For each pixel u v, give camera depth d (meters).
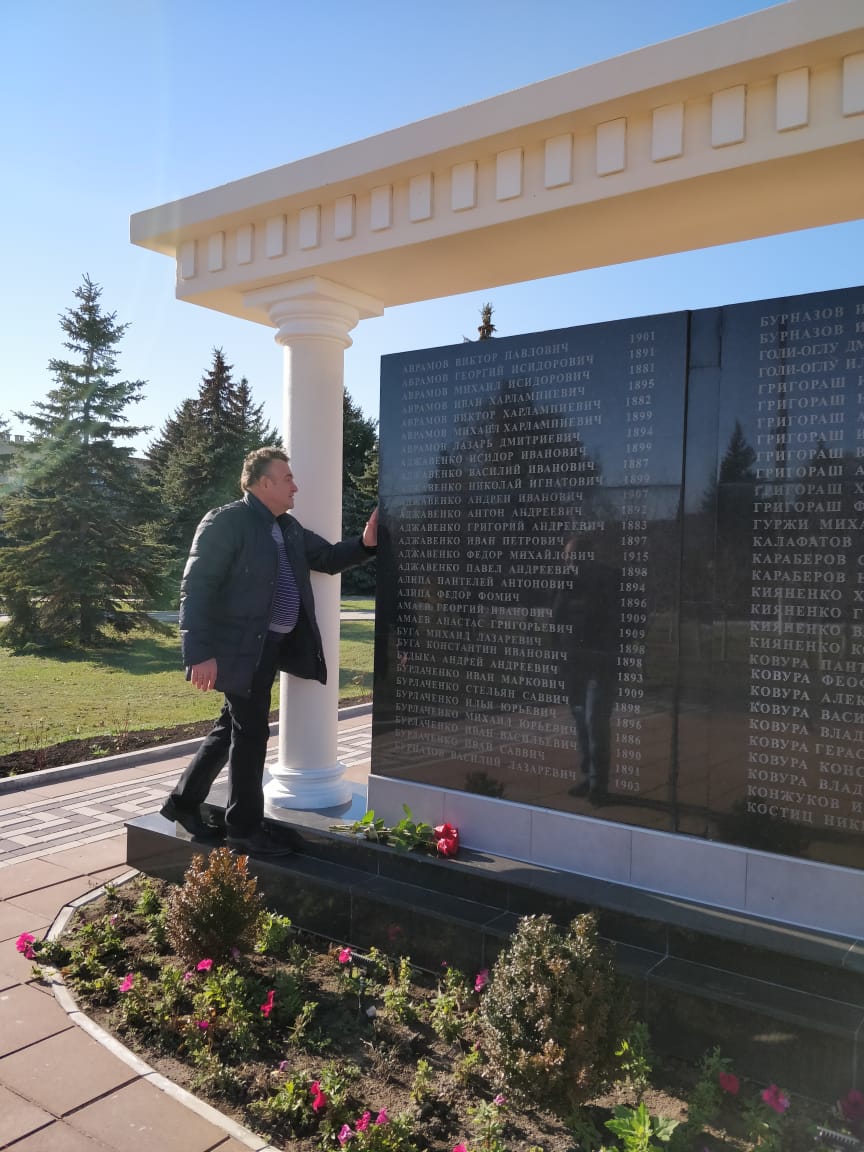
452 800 4.38
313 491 5.09
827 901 3.34
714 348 3.62
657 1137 2.57
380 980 3.76
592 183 3.79
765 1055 2.96
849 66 3.18
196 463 32.88
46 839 5.68
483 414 4.28
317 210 4.70
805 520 3.40
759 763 3.51
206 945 3.73
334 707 5.23
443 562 4.43
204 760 4.77
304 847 4.54
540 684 4.11
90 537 18.09
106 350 18.94
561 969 2.75
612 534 3.89
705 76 3.35
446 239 4.30
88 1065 3.16
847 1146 2.55
